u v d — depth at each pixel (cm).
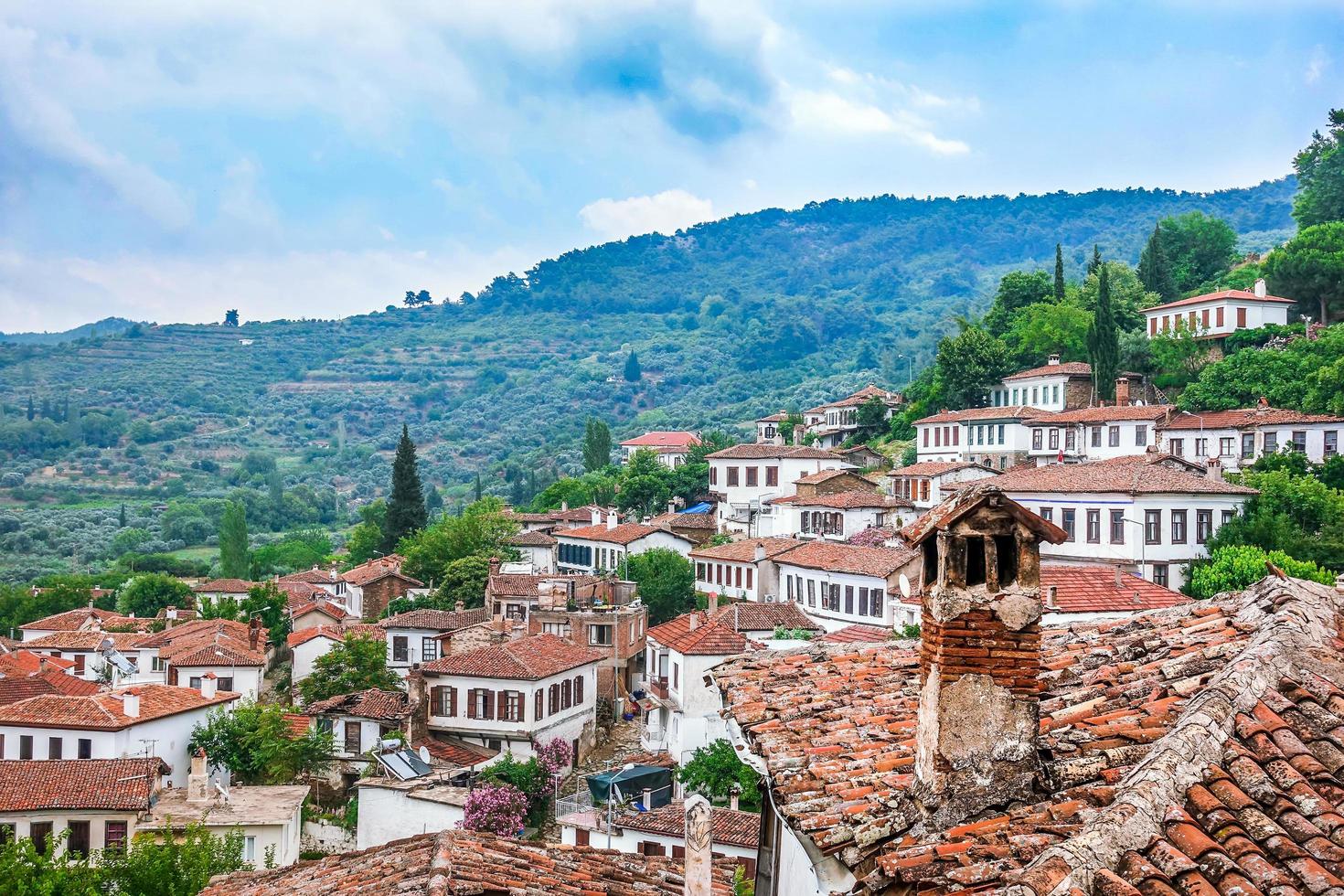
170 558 18275
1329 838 843
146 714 6353
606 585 9069
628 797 5425
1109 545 6481
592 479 16388
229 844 4372
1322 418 8106
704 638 6600
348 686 8169
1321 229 11656
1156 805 882
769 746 1384
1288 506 6706
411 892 1669
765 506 10925
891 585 7344
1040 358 12706
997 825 1035
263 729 6731
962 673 1098
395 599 11062
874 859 1070
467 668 7044
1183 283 14400
